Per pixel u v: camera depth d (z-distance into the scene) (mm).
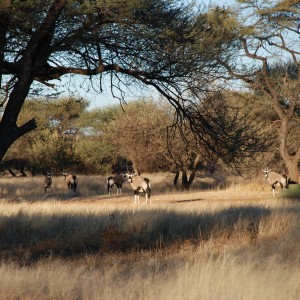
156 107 122375
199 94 43562
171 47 39625
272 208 60938
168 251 43250
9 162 176625
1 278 28594
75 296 26141
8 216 54000
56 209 62906
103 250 44406
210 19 41281
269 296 23734
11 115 35719
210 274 26266
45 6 35562
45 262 38719
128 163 171750
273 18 96938
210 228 50031
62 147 168125
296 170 109750
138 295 25000
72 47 38719
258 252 35719
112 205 72875
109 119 157250
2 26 35406
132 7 35438
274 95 107312
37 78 40406
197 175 135625
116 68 39594
